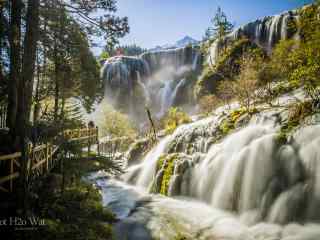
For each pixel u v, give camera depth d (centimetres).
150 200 1126
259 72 1992
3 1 892
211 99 2567
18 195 618
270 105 1371
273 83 1880
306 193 758
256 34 3656
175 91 4484
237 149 1078
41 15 959
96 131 2295
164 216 910
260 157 933
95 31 1034
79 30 1129
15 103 927
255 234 730
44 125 1014
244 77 1947
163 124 2997
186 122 2292
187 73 4653
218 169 1067
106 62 5072
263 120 1217
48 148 952
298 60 928
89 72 2069
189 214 929
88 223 754
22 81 686
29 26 688
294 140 893
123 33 963
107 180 1593
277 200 813
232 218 880
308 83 959
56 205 788
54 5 895
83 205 885
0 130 897
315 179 757
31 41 689
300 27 944
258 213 844
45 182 874
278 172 865
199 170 1156
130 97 4756
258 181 898
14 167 702
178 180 1181
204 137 1446
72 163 1072
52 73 1516
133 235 750
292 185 809
